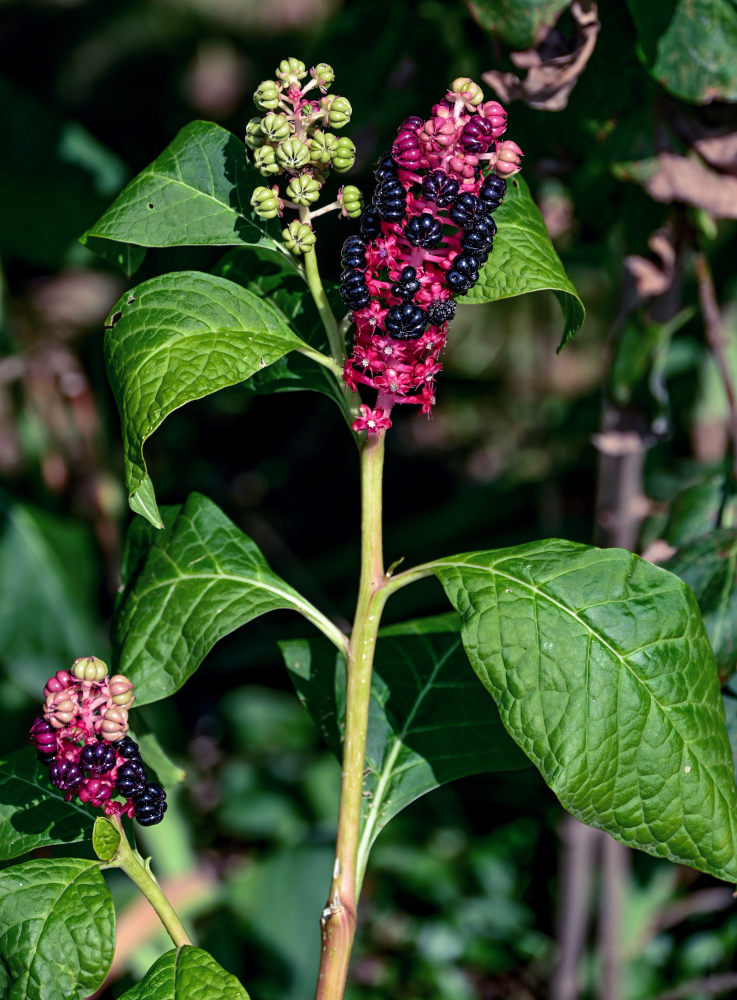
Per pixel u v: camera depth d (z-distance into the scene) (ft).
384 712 2.71
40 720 2.44
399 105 3.33
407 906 4.64
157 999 2.40
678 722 2.47
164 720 5.37
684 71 2.80
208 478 7.24
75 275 6.21
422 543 5.08
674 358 3.81
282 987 3.74
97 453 4.87
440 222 2.42
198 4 9.15
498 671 2.47
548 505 4.96
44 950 2.42
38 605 4.20
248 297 2.48
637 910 3.87
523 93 2.82
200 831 5.00
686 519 2.91
